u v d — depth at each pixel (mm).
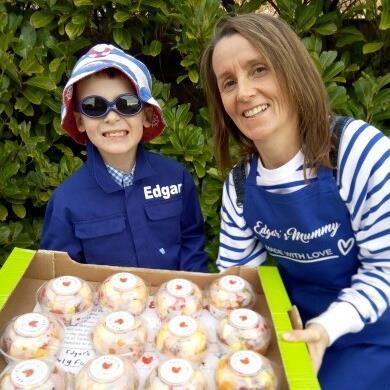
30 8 2023
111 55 1469
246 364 1000
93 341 1100
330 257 1347
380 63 2027
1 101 1851
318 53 1823
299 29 1870
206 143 1939
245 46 1184
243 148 1432
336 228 1302
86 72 1397
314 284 1437
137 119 1499
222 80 1254
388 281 1230
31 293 1259
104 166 1570
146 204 1602
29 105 1903
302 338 1018
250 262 1502
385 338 1335
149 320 1217
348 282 1400
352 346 1342
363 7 1914
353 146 1243
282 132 1272
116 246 1586
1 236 1907
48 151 2105
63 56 1919
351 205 1262
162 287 1244
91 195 1555
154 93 1958
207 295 1266
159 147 1951
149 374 1018
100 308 1234
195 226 1741
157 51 2002
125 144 1491
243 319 1129
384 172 1213
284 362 959
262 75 1204
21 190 1910
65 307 1160
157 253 1630
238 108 1245
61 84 2029
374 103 1816
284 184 1297
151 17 2012
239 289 1224
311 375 928
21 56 1854
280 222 1331
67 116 1529
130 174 1594
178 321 1120
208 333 1166
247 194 1376
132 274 1268
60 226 1532
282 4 1868
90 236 1546
